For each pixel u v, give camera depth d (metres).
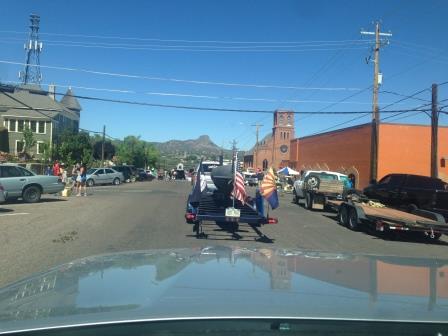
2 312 2.13
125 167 57.41
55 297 2.27
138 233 13.83
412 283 2.55
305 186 25.31
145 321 1.92
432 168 26.33
